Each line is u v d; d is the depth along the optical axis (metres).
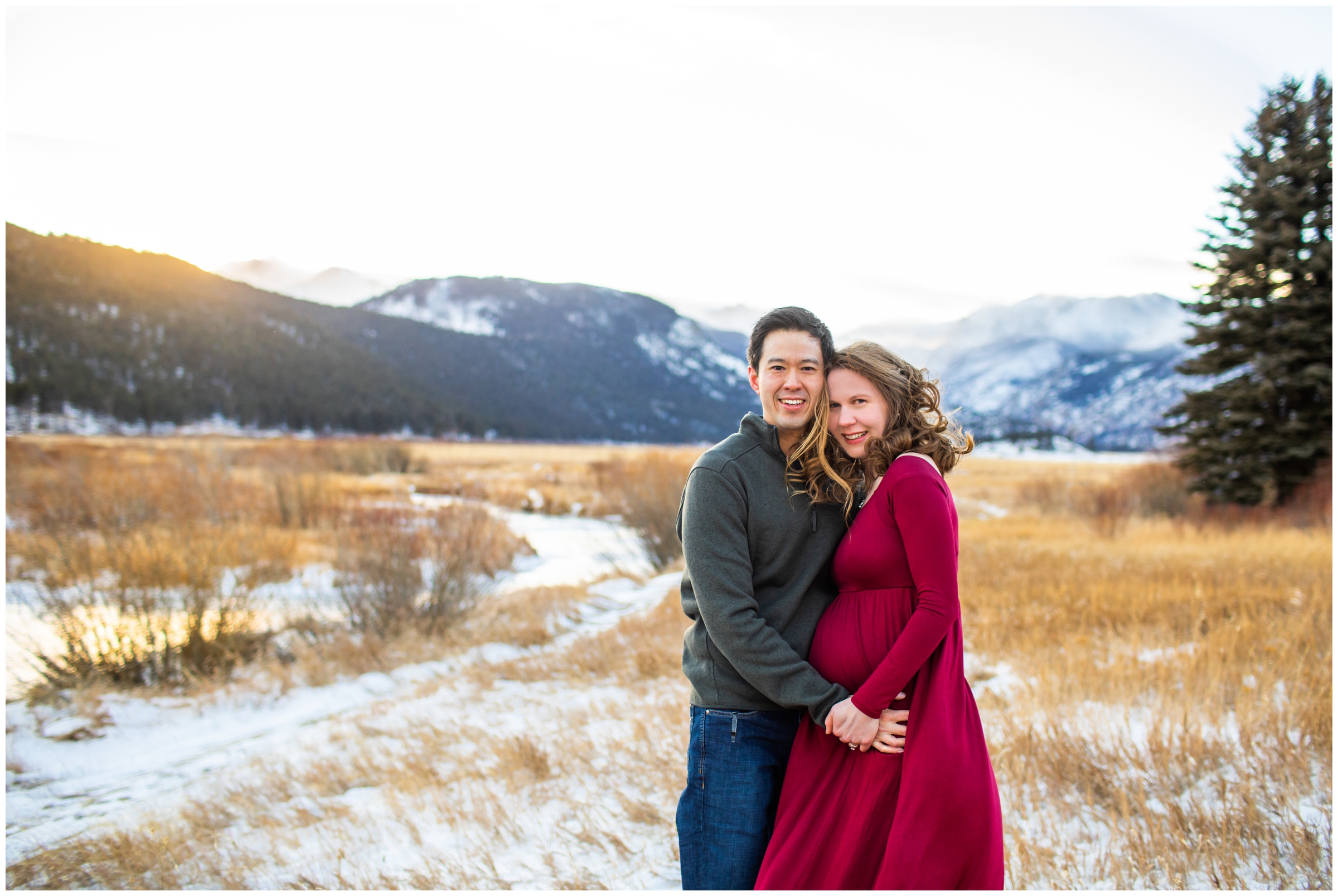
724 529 2.01
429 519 12.57
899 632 1.97
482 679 6.89
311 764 4.81
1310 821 2.92
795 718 2.13
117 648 7.61
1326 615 5.88
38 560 9.77
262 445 31.59
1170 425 21.45
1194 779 3.38
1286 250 19.78
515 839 3.50
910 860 1.79
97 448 22.14
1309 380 18.55
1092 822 3.16
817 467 2.10
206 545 9.02
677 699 5.31
